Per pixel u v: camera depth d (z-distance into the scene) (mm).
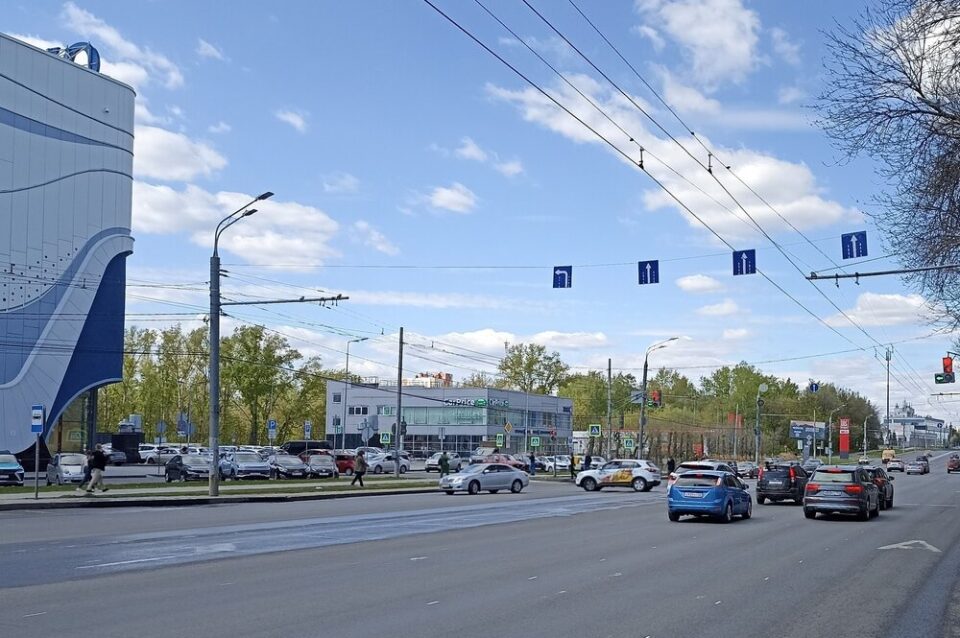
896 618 11781
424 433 99438
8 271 55594
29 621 10258
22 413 56312
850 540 22391
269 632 9820
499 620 10820
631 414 132125
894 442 187875
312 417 106000
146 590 12555
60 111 58906
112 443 76875
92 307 60969
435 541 20234
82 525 23172
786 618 11484
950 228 18781
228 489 40906
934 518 30688
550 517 28656
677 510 27500
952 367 42219
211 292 36844
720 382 134750
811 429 113938
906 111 17500
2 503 30203
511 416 100500
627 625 10680
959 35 16359
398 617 10875
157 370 100188
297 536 20750
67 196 59156
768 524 27203
